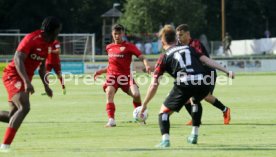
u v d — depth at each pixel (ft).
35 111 150.00
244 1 640.99
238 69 388.37
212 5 636.89
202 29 587.27
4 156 81.30
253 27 647.15
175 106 88.69
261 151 85.76
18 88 85.97
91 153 83.82
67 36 369.71
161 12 522.88
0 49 352.08
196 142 93.45
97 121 127.75
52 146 91.97
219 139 99.09
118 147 90.33
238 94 203.41
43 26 86.63
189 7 525.34
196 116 92.89
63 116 138.10
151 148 88.69
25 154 82.99
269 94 202.18
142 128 114.93
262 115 137.39
